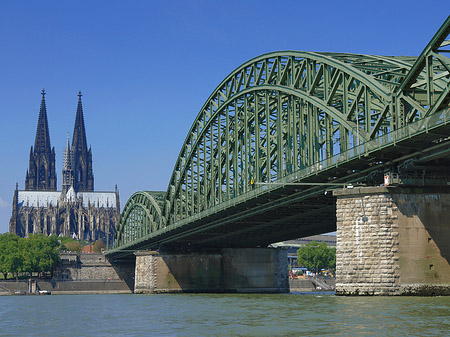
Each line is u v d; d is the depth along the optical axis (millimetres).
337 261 59812
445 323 36562
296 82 75250
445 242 57250
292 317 45125
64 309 70938
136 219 169250
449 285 56594
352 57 70062
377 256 57438
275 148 89562
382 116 57781
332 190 62375
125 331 40094
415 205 57594
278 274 134875
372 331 34000
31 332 41312
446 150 51906
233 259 134000
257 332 36406
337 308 49094
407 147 54531
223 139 105438
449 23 49656
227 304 69062
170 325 43500
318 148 70500
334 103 76312
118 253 194875
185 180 119625
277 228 105750
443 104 51125
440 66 59844
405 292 56375
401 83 55969
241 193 93875
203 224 110875
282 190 77250
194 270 133125
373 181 61781
